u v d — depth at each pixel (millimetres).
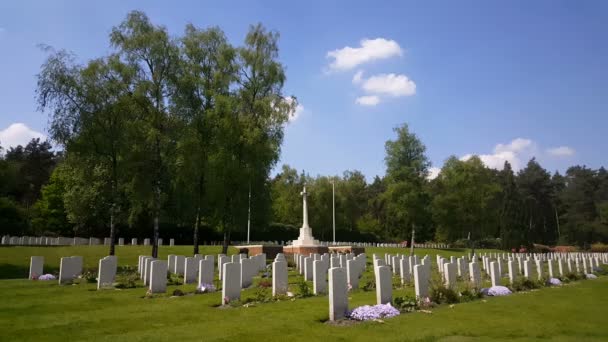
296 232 71125
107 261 17703
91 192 33719
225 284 13188
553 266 24344
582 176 111062
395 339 9242
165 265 15727
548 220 103438
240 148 34375
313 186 77188
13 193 67250
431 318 11375
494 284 18891
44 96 28125
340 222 79625
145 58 30812
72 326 10227
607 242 89750
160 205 33312
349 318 11164
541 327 10898
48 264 30141
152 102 31141
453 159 58219
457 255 55094
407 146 54250
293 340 8984
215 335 9250
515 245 67688
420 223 56156
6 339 9086
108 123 30188
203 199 36031
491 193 60531
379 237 87062
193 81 31719
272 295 14688
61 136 28500
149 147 31547
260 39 36000
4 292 16141
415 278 13719
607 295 17781
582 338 10078
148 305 13000
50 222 53188
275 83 35844
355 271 17047
